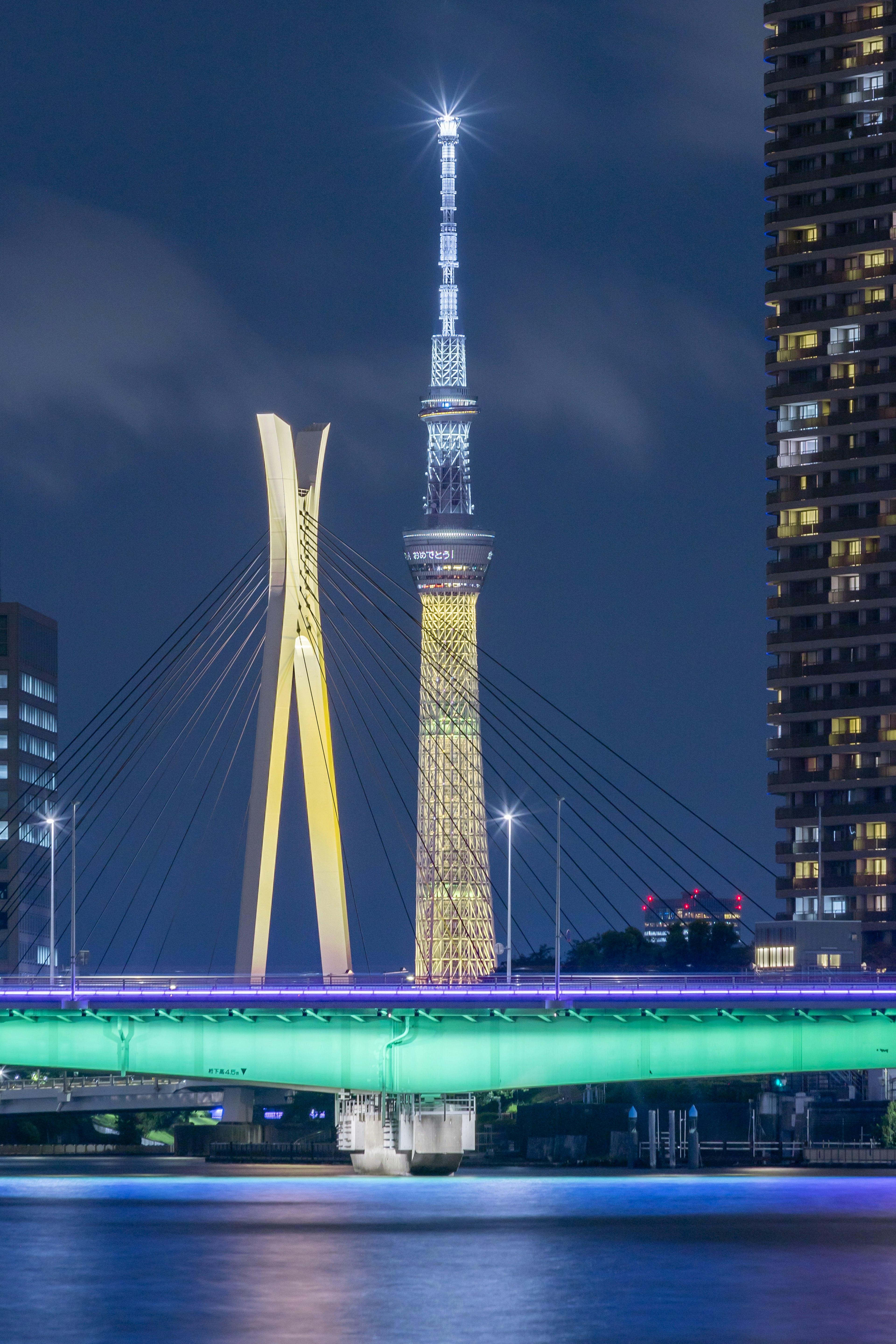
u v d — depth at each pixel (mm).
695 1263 118375
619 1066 170375
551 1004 167500
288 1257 121375
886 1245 127125
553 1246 126875
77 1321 97312
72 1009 170625
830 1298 104812
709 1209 153625
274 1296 105562
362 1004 168875
